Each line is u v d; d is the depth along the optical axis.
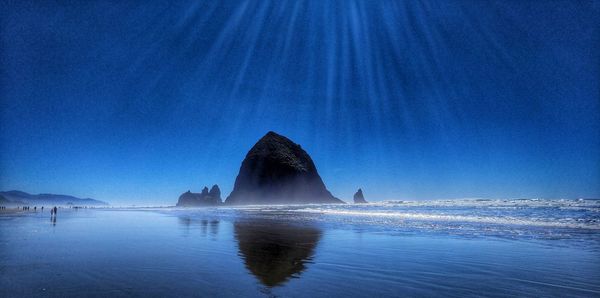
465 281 6.89
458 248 11.88
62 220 31.34
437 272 7.77
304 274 7.50
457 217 29.16
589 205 46.44
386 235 16.34
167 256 10.00
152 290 5.89
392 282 6.78
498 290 6.17
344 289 6.14
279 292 5.90
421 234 16.69
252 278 7.02
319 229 19.86
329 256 10.19
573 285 6.55
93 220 31.38
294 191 134.62
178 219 32.53
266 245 12.81
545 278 7.18
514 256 10.13
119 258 9.57
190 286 6.23
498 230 18.06
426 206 61.62
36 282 6.46
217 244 13.11
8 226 23.27
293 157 146.75
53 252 10.71
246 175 146.62
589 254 10.45
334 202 144.25
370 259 9.63
